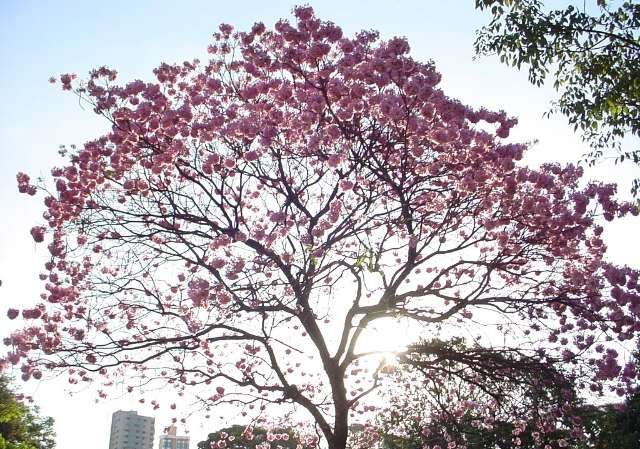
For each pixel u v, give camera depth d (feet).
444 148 32.99
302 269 32.81
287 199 35.50
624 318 36.94
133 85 36.50
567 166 38.60
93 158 38.58
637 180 37.73
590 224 35.01
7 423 157.69
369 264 31.76
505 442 47.32
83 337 38.29
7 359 36.55
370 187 33.47
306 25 31.12
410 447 53.31
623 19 36.60
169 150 35.32
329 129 30.48
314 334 36.55
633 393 39.73
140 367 39.99
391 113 28.91
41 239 39.19
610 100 37.50
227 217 36.91
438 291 36.52
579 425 40.65
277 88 35.35
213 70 39.45
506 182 33.78
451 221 35.42
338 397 36.76
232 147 35.83
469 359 38.42
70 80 37.68
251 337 36.27
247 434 49.06
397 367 40.93
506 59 37.14
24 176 38.83
